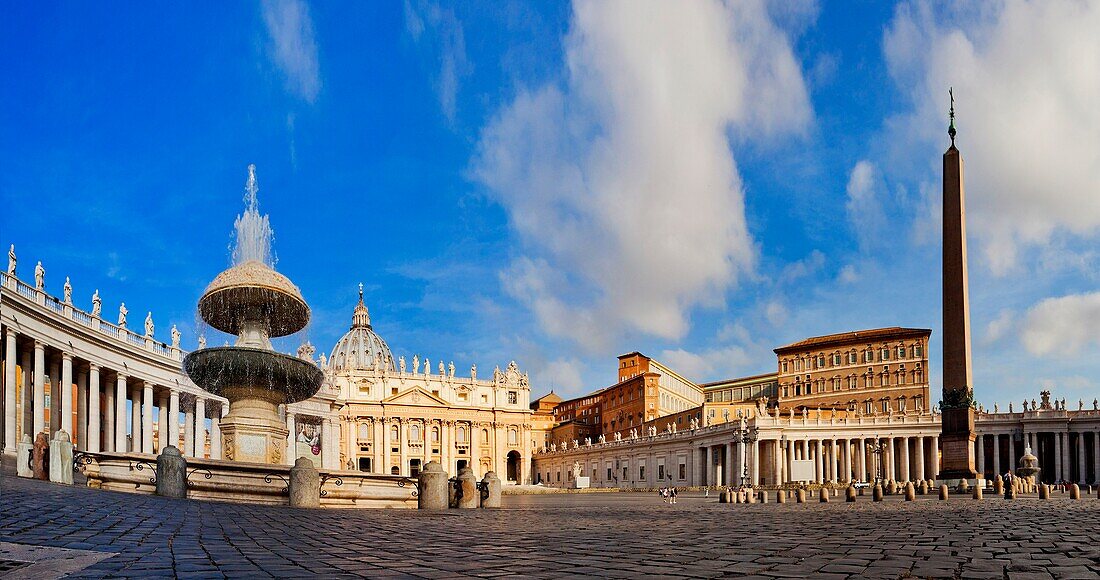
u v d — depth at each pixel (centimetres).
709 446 9688
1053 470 8856
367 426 14700
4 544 1061
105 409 5591
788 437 8925
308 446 7588
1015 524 1753
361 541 1259
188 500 2203
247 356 2711
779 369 12019
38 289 4675
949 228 4506
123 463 2461
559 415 17450
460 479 2725
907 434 8894
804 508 3097
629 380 13612
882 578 845
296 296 2941
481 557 1045
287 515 1886
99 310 5269
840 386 11381
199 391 6631
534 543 1268
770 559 1030
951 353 4509
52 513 1501
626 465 11938
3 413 4597
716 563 986
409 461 14700
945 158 4541
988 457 9081
